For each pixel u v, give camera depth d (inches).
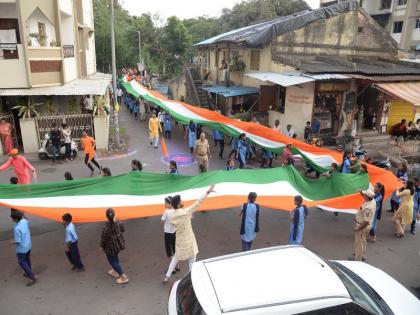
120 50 1649.9
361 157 592.4
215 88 968.3
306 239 369.7
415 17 1226.6
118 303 270.8
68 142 609.6
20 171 418.9
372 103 791.7
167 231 302.8
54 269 313.6
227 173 357.4
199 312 167.0
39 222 398.6
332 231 388.8
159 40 1817.2
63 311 261.9
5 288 288.5
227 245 354.6
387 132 799.1
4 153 635.5
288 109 767.1
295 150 506.0
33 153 653.9
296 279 179.5
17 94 617.6
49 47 660.7
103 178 330.3
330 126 760.3
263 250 209.5
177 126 944.3
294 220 296.0
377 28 872.3
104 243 280.5
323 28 821.9
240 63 949.2
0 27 692.7
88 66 1049.5
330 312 165.8
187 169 587.5
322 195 370.3
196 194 330.0
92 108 721.0
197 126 674.2
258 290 172.1
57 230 381.7
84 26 961.5
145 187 335.9
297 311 161.8
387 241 371.9
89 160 541.3
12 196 300.0
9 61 619.8
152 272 309.4
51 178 533.6
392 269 319.3
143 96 877.8
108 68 1702.8
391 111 796.0
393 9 1291.8
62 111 749.9
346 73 707.4
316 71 690.8
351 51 864.3
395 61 863.7
